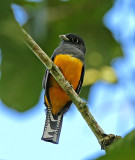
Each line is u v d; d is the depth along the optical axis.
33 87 9.12
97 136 7.29
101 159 3.28
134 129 3.52
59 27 10.00
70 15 10.06
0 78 8.84
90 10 10.29
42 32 7.52
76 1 10.05
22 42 7.50
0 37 6.29
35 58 8.56
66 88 8.32
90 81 11.40
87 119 7.59
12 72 8.73
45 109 11.60
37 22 7.41
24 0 8.66
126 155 3.32
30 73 8.86
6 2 3.95
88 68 11.48
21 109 9.44
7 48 7.43
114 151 3.34
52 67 8.28
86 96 11.38
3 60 8.35
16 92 9.11
